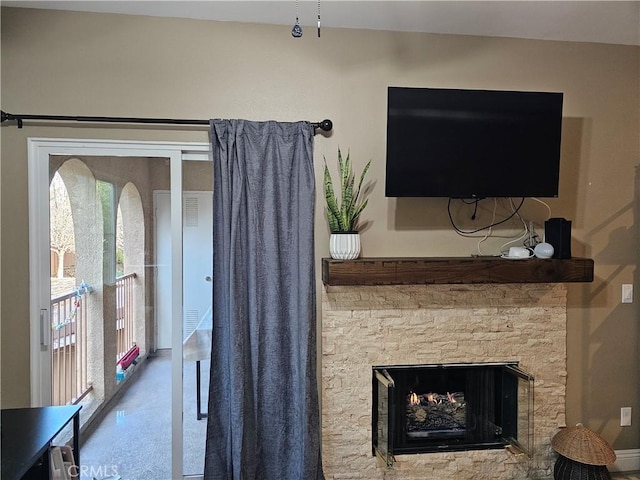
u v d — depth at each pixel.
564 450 2.40
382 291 2.51
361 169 2.57
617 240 2.76
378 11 2.35
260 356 2.42
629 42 2.72
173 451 2.50
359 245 2.41
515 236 2.70
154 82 2.43
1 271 2.35
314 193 2.45
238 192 2.37
